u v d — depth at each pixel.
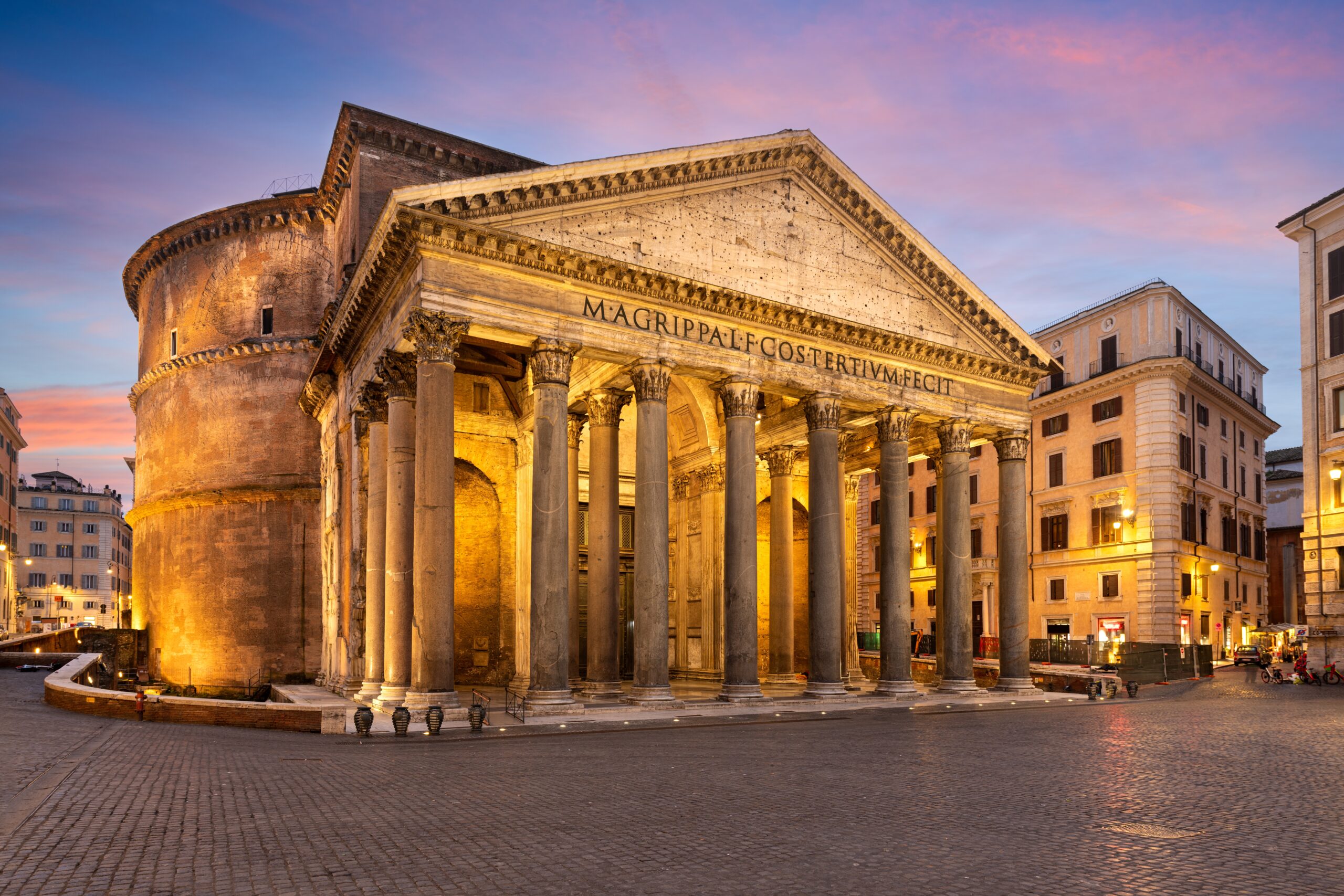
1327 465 43.59
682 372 29.55
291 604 44.25
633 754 18.80
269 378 45.91
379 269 26.81
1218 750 20.02
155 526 49.84
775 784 15.20
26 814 12.41
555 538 25.81
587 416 34.88
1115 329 55.38
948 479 35.22
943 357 34.72
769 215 31.11
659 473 27.94
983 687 39.97
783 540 36.06
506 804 13.31
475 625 36.09
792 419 36.44
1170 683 43.69
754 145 30.03
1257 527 63.78
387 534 26.70
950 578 34.78
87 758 17.34
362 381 31.30
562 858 10.40
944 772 16.80
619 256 27.86
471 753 18.81
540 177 25.97
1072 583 56.31
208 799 13.55
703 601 39.59
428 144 38.53
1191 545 53.06
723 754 18.81
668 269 28.70
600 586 29.56
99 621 126.94
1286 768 17.48
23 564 122.38
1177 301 53.97
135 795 13.78
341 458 36.66
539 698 25.20
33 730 21.47
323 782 15.03
